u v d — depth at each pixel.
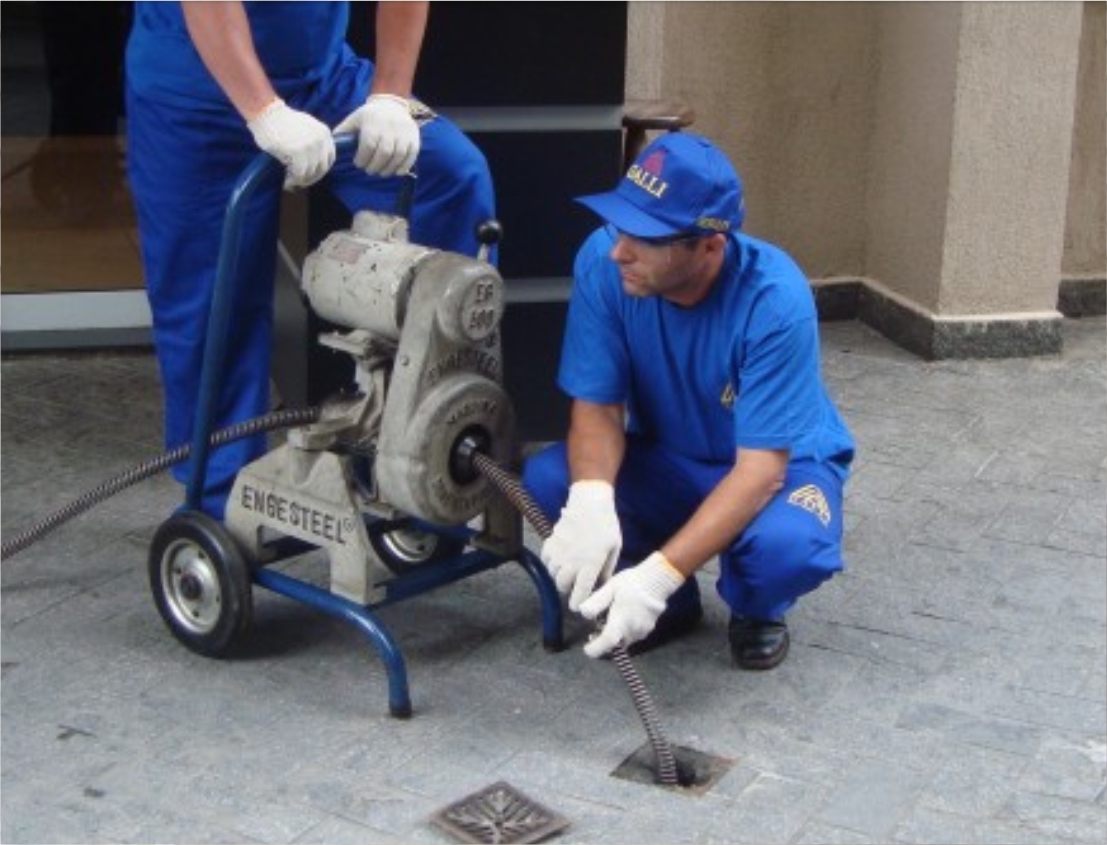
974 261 5.73
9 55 7.16
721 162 3.41
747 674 3.79
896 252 6.00
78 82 7.01
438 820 3.25
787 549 3.61
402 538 4.02
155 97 3.95
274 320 5.36
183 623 3.84
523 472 4.06
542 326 4.94
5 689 3.70
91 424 5.12
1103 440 5.16
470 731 3.55
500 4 4.68
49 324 5.62
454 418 3.48
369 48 4.60
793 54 5.94
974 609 4.10
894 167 5.98
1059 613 4.09
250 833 3.21
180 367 4.20
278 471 3.71
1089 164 6.18
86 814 3.27
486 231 3.62
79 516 4.52
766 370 3.50
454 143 4.11
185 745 3.50
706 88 5.87
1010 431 5.20
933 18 5.68
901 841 3.21
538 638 3.93
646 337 3.63
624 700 3.68
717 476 3.78
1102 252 6.29
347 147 3.70
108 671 3.78
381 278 3.51
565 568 3.51
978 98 5.59
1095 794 3.36
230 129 3.96
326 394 4.77
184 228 4.07
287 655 3.85
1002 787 3.38
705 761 3.46
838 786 3.37
